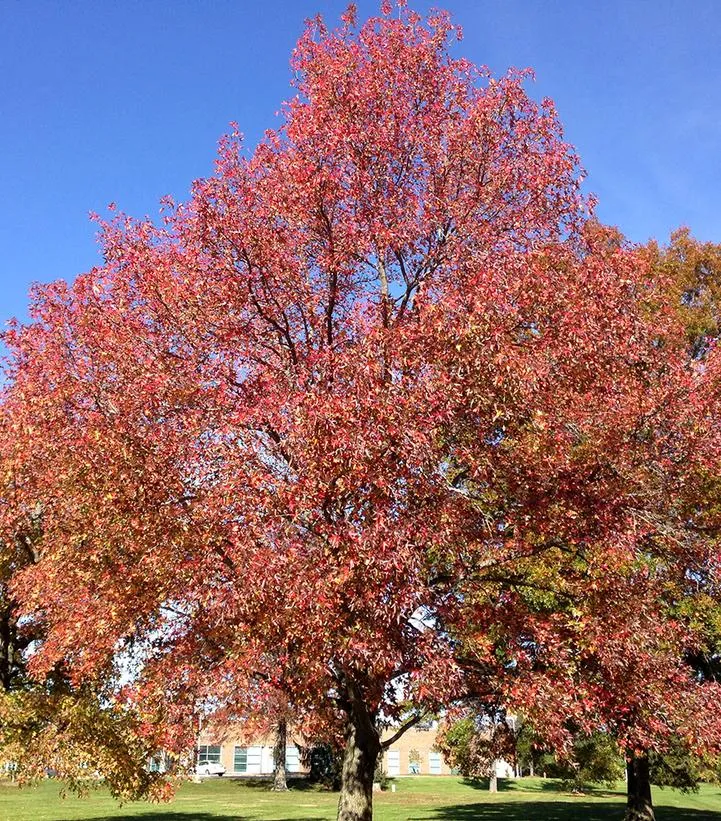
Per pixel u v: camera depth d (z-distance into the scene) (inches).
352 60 498.6
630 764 836.6
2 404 482.6
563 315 401.1
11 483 452.8
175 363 412.5
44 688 629.3
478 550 388.5
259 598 323.0
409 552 315.6
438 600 373.4
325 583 305.1
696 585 504.4
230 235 433.4
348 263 470.3
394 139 481.7
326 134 464.1
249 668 336.8
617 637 379.6
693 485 513.3
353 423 325.4
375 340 369.7
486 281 381.7
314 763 2001.7
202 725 378.9
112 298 442.0
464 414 363.3
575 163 486.0
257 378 413.4
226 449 357.7
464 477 419.8
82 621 382.0
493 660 372.5
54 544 431.8
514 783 2234.3
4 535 553.6
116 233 466.0
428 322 367.6
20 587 504.7
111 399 395.5
